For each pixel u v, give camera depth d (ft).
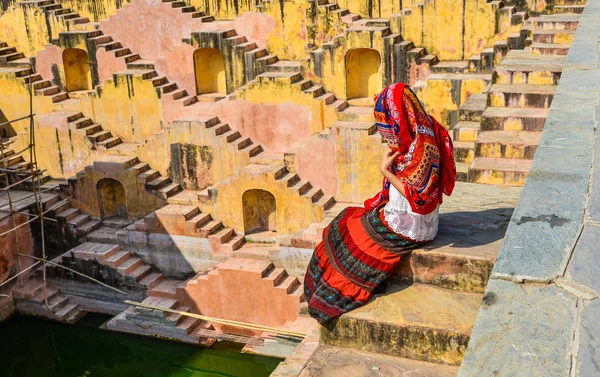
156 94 68.49
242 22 67.87
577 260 13.29
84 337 60.13
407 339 16.90
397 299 17.70
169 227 61.77
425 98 56.49
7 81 74.49
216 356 54.70
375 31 59.93
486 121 29.86
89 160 70.49
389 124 16.92
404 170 16.98
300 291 55.01
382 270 17.66
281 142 64.23
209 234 60.90
